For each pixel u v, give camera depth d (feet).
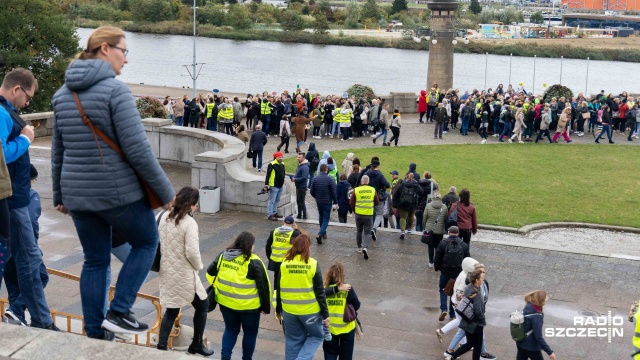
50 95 181.98
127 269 16.37
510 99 136.87
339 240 67.72
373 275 59.47
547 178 103.40
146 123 91.71
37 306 23.17
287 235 46.01
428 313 52.42
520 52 405.59
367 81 294.46
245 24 464.65
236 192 74.69
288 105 131.54
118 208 15.35
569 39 468.75
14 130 20.63
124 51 15.55
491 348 47.60
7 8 179.83
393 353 46.06
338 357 38.68
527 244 68.18
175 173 87.66
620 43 455.22
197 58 350.23
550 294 56.90
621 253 73.15
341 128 131.85
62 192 15.35
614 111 139.74
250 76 300.61
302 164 73.20
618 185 100.89
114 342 15.05
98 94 14.88
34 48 183.83
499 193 93.97
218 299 35.32
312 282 33.99
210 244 64.80
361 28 515.50
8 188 18.37
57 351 14.56
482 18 581.12
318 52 396.57
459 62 363.15
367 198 61.93
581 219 83.66
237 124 129.39
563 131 130.11
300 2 585.22
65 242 62.23
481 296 42.16
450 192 63.67
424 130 140.36
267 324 49.29
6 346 14.62
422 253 64.90
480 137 134.41
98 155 15.03
